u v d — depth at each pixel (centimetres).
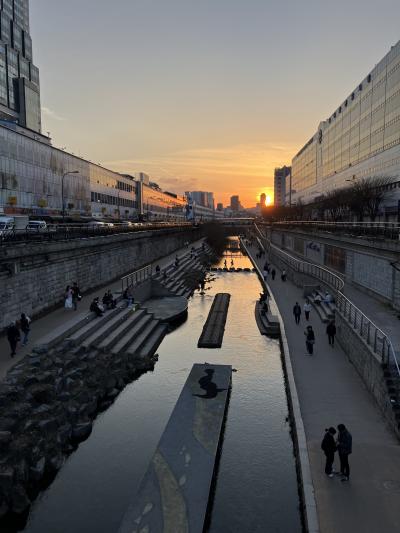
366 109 8419
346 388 1888
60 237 3328
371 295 3219
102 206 9056
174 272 5428
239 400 2053
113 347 2480
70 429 1670
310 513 1092
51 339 2153
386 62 7331
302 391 1858
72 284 3300
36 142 5941
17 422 1511
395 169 6675
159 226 7712
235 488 1393
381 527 1045
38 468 1396
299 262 4741
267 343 2962
